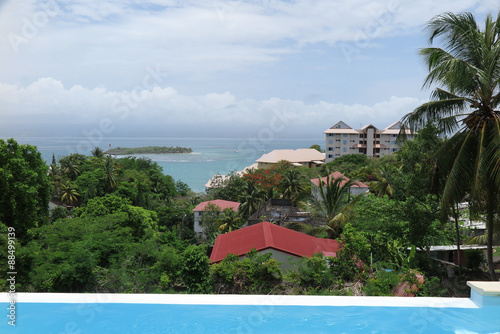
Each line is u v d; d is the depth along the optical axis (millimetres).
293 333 6633
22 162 23297
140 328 6672
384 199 19422
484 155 12164
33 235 22406
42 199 26000
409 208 17422
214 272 14742
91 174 52031
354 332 6598
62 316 6672
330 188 27094
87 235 20109
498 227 15703
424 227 17234
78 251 17000
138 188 54812
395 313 6746
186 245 27922
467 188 13227
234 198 53688
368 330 6508
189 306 6887
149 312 6789
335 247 19953
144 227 28453
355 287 12656
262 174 54750
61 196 50844
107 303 6891
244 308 6820
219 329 6676
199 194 67250
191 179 86562
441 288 12531
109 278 16906
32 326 6594
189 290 14523
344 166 65125
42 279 16328
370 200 19938
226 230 41375
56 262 17828
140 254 19141
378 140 85750
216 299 7004
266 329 6777
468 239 18891
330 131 85938
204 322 6727
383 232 17703
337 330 6723
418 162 16547
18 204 23172
